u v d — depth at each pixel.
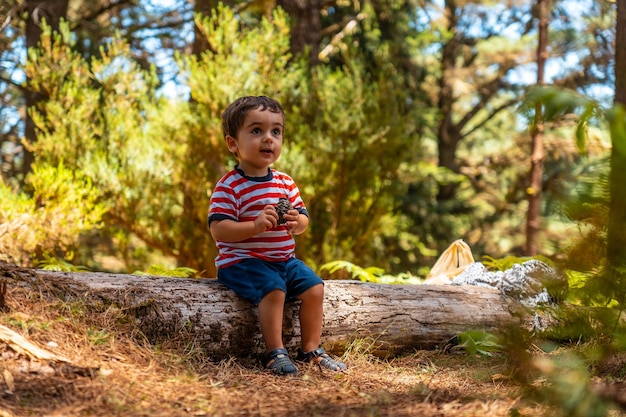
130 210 8.96
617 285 2.50
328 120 9.35
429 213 17.98
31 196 9.30
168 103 9.47
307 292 3.71
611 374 3.14
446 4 20.02
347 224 9.84
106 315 3.28
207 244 9.29
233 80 8.80
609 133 2.22
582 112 2.19
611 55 14.33
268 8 12.23
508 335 2.75
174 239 9.52
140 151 8.96
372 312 4.14
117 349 3.13
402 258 16.97
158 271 5.70
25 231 6.83
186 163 9.04
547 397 2.49
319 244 9.92
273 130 3.77
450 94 20.31
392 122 9.66
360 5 17.55
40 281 3.31
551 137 14.61
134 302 3.38
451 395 3.00
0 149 16.25
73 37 9.55
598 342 2.75
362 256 10.12
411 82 18.66
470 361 3.97
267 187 3.79
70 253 7.66
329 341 3.98
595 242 2.43
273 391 3.05
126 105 9.36
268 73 9.22
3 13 13.44
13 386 2.60
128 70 9.35
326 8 14.91
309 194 8.91
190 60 9.18
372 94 9.74
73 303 3.24
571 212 2.36
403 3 18.25
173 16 17.23
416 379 3.46
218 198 3.70
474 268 5.05
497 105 22.69
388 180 10.27
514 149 18.44
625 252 2.40
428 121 19.31
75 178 8.65
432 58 19.73
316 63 11.82
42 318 3.08
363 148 9.53
